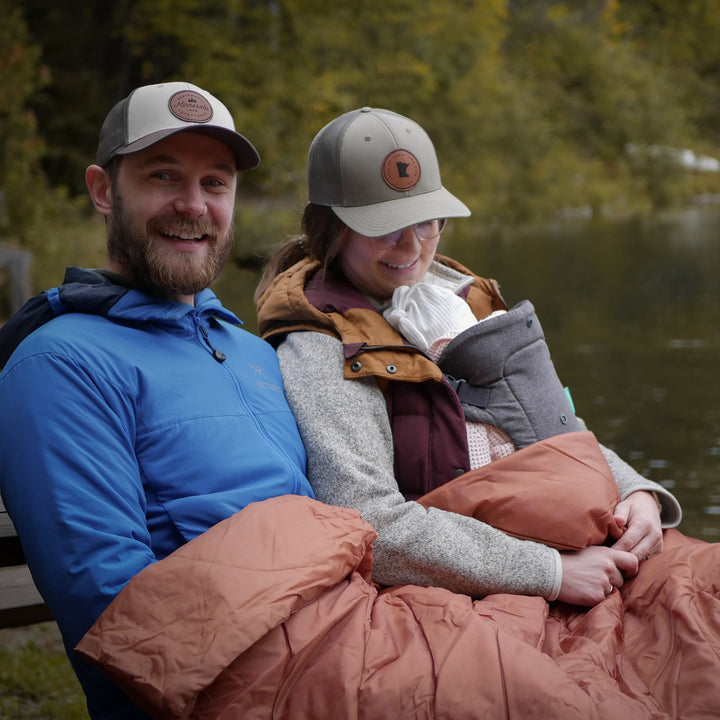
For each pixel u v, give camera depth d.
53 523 1.75
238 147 2.14
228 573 1.66
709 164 40.22
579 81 42.81
